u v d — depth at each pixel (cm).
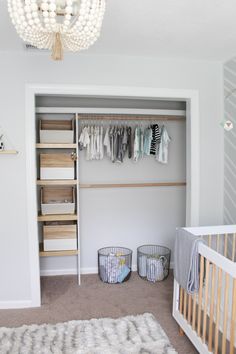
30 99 259
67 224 324
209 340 176
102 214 353
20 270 267
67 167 304
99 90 267
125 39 231
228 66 277
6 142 258
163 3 177
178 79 279
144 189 359
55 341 214
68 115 333
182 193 366
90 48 250
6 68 256
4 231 263
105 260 324
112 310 262
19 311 260
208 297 199
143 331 226
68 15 107
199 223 290
